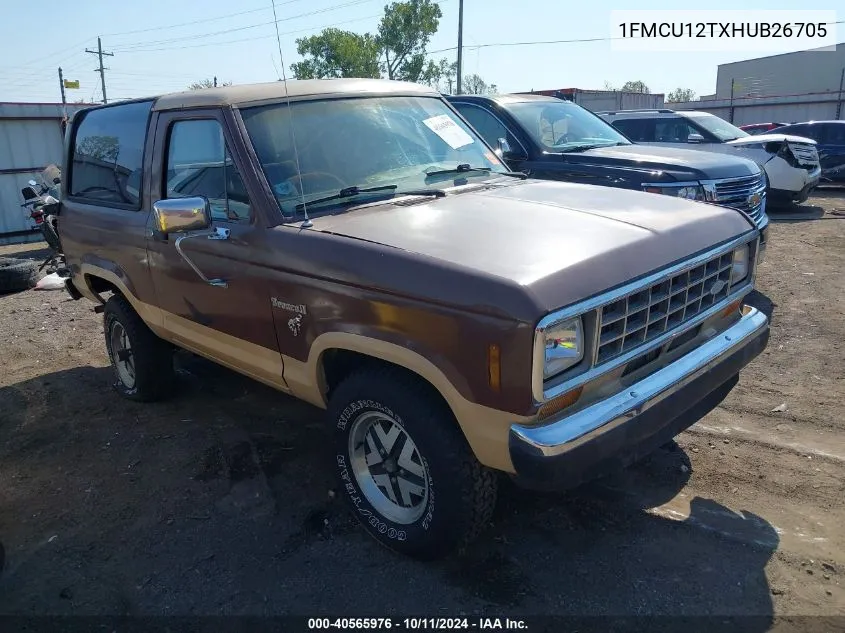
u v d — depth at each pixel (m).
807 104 31.44
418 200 3.66
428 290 2.71
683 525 3.42
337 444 3.38
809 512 3.48
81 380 5.80
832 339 5.80
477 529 3.04
